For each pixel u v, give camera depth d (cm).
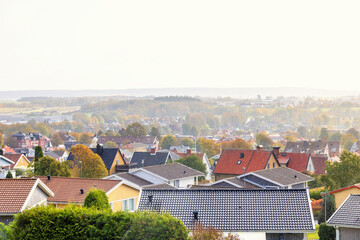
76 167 9606
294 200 4172
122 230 3484
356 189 5869
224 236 3734
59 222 3528
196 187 7338
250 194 4278
